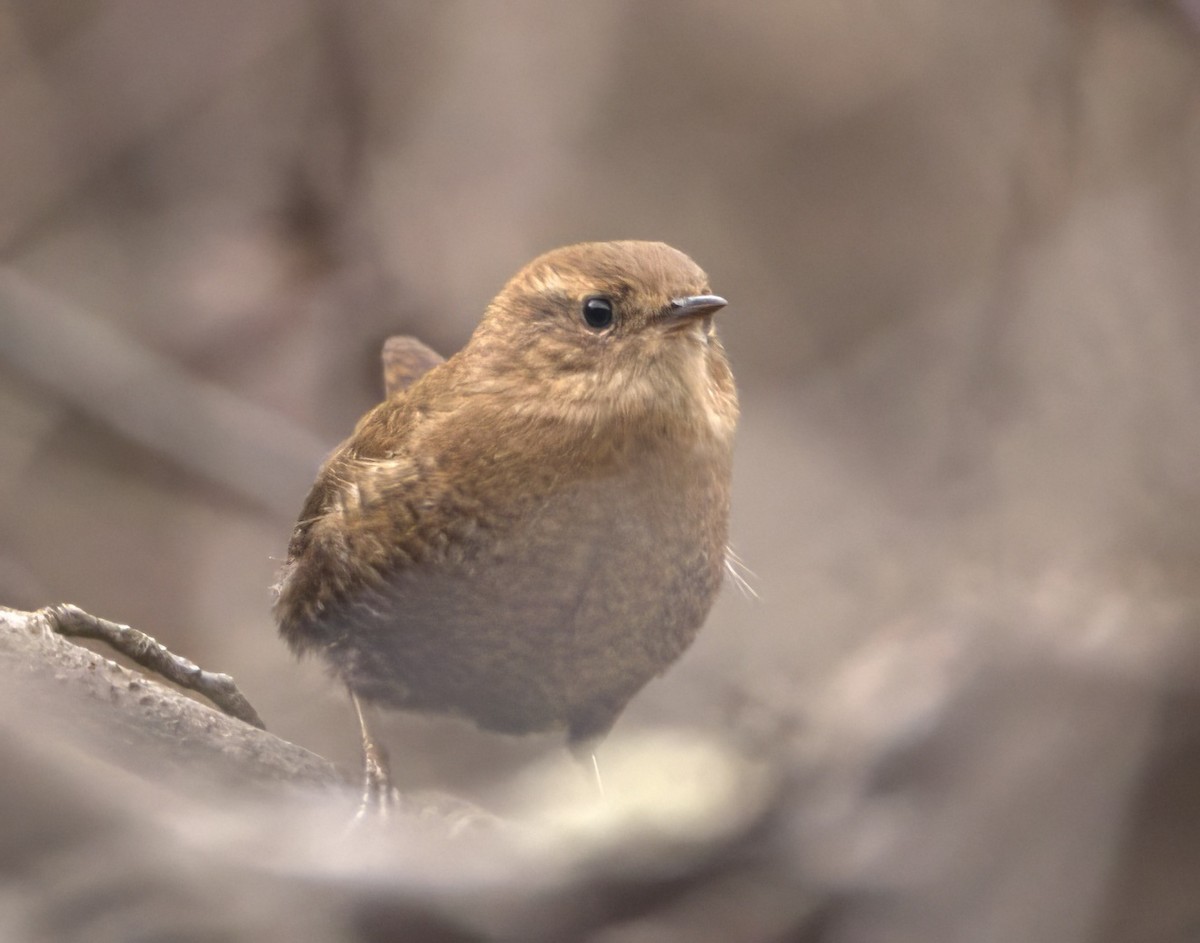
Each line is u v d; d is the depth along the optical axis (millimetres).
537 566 2520
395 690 2531
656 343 2520
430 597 2521
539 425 2520
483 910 2357
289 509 2652
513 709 2533
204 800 2439
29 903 2285
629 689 2535
